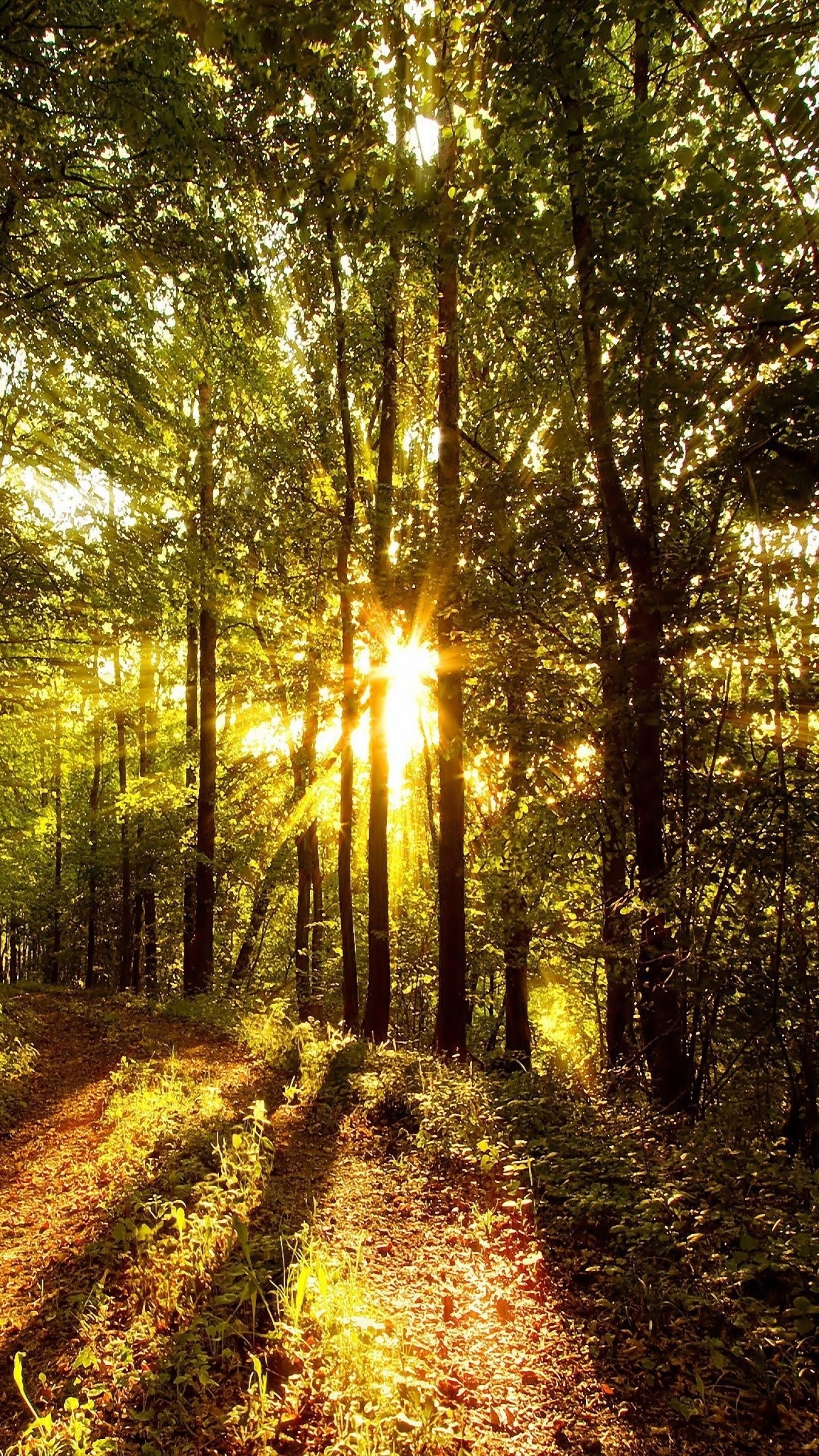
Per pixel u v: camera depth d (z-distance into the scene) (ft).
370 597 42.68
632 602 31.22
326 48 16.33
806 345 21.79
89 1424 11.92
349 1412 11.57
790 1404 12.13
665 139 25.81
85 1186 22.86
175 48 26.37
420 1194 21.13
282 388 57.72
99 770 103.35
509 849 39.68
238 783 83.66
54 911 121.60
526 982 54.24
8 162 31.60
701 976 25.89
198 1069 37.09
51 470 50.11
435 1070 32.32
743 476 24.38
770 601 25.45
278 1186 21.26
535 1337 14.20
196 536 59.93
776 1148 22.65
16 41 27.27
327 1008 74.64
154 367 48.42
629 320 23.89
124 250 37.04
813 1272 14.29
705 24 23.15
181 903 90.58
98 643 52.08
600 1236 17.48
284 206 19.13
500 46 18.33
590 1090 33.40
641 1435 11.71
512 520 36.42
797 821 25.03
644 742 30.53
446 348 39.60
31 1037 44.80
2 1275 17.76
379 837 48.65
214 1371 13.16
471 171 20.15
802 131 20.94
